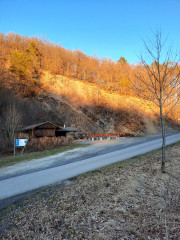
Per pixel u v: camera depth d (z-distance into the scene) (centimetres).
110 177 816
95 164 1116
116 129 4281
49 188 720
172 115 5362
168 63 851
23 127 3073
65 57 7012
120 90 6775
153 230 457
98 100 5206
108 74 7281
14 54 4766
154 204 593
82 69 7044
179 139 2212
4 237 439
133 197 633
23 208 565
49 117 3888
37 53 5700
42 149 2014
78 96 5056
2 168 1165
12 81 4347
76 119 4203
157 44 815
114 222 490
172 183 768
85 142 2667
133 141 2392
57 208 563
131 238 427
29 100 4066
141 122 4853
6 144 2055
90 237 430
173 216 519
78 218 511
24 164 1257
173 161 1080
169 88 906
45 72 5572
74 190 686
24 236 441
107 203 589
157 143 1955
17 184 802
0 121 2281
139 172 882
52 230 462
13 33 7062
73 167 1072
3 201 623
